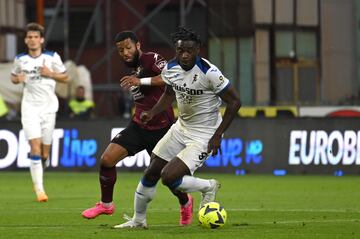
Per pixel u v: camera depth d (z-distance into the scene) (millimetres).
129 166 69938
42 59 44719
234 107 30484
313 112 82938
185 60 30109
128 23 111500
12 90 89812
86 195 49031
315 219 35406
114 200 45844
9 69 90125
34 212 38875
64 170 70000
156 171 31344
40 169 44875
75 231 31031
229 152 68375
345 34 95188
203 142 30922
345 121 66625
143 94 32781
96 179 62688
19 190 53094
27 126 44750
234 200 45688
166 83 31141
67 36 103438
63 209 40406
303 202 44375
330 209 40312
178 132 31297
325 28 95188
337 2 95062
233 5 96250
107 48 104562
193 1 104688
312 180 61812
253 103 91938
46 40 105688
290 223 33562
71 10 113500
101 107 104312
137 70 32875
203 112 30953
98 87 102188
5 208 40906
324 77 95062
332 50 95000
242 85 95812
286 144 67688
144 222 31953
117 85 102688
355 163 66500
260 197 47656
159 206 42062
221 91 30375
